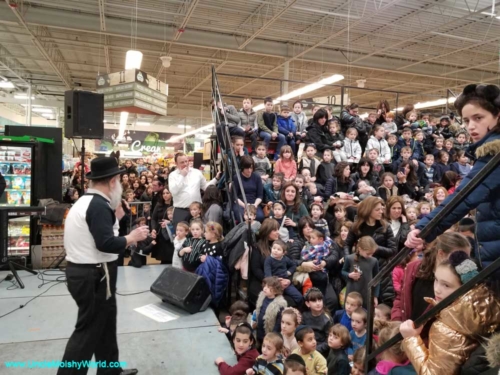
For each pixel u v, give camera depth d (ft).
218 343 10.67
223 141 17.87
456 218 4.98
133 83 26.73
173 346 10.43
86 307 7.75
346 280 12.76
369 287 6.38
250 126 21.49
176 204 17.47
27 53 46.24
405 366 6.07
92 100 17.43
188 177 17.42
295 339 10.73
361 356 8.53
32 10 32.14
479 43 38.27
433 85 58.59
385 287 11.97
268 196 17.17
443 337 4.42
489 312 4.30
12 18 32.19
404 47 42.14
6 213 14.51
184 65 50.96
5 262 14.42
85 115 17.26
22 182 17.07
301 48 42.09
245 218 13.97
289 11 32.96
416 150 23.43
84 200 7.96
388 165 22.09
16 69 52.85
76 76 58.49
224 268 13.78
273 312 11.39
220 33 38.55
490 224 4.90
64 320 11.55
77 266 7.77
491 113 5.17
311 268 12.98
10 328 10.98
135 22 35.29
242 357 9.78
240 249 13.34
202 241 14.52
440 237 6.70
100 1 29.63
